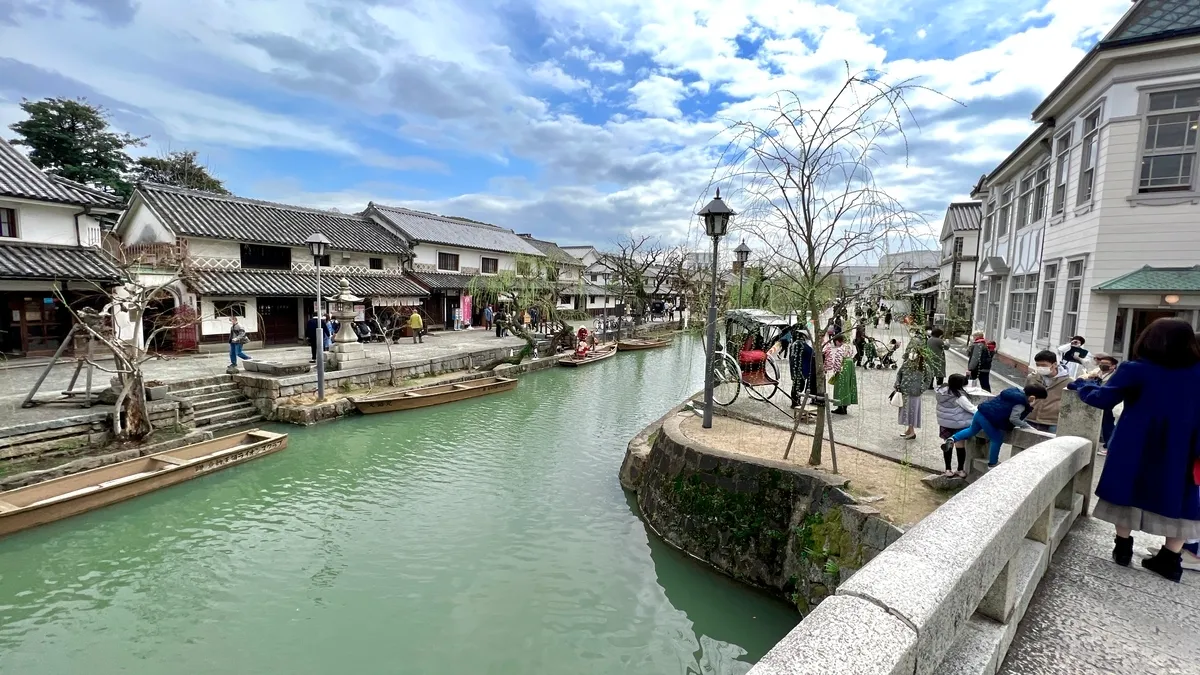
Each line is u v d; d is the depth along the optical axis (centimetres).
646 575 649
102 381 1280
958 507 215
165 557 673
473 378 1750
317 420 1247
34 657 496
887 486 595
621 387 1811
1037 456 300
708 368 881
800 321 698
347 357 1541
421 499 854
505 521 779
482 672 491
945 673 193
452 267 3216
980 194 1966
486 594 605
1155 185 979
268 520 776
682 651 529
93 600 585
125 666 487
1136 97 980
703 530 659
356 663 498
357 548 699
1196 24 935
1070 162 1165
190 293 1838
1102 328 1010
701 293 1630
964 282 2473
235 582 622
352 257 2614
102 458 882
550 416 1396
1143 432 296
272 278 2112
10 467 829
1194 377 283
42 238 1549
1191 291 898
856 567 512
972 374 1027
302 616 563
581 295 4328
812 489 587
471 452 1094
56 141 2617
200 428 1113
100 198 1691
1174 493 286
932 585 156
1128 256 997
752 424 916
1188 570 309
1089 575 304
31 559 661
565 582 630
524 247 3881
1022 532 225
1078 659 230
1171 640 244
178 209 2005
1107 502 312
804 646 129
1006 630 227
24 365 1460
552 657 512
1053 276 1245
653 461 808
